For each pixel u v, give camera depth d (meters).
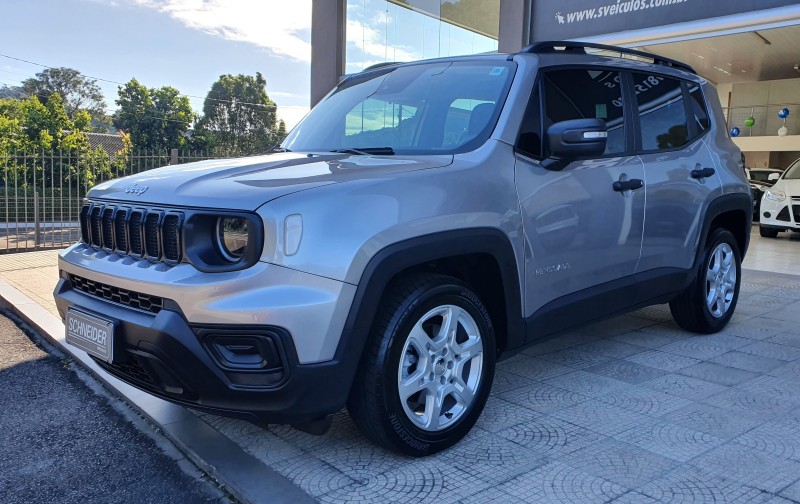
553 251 3.36
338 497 2.57
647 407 3.46
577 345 4.65
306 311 2.40
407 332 2.69
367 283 2.51
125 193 2.91
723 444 3.00
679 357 4.35
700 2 7.50
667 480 2.66
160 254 2.63
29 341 5.07
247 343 2.41
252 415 2.51
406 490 2.61
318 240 2.45
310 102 11.76
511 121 3.26
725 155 4.88
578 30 8.61
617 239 3.77
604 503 2.49
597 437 3.09
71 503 2.67
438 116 3.50
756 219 17.58
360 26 11.07
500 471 2.76
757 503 2.48
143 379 2.80
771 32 15.15
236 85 68.81
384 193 2.66
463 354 2.96
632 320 5.37
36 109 24.64
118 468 2.97
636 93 4.16
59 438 3.29
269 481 2.69
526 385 3.82
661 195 4.10
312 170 2.86
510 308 3.15
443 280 2.85
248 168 2.95
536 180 3.28
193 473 2.91
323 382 2.47
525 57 3.55
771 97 26.00
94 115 62.12
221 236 2.52
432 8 10.34
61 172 10.82
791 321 5.33
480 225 2.93
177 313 2.48
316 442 3.08
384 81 4.05
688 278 4.47
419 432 2.80
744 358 4.32
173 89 57.66
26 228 10.40
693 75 4.87
